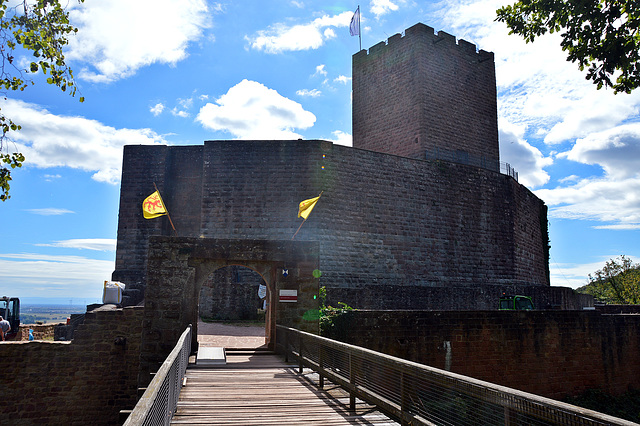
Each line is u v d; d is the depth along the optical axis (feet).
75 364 63.26
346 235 102.94
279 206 101.30
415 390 24.99
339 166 104.68
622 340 83.20
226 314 96.53
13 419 60.44
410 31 127.85
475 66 138.00
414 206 112.98
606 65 38.83
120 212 108.88
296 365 49.93
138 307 65.31
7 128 40.65
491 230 125.59
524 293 121.90
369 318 65.77
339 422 29.32
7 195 40.86
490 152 138.51
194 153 111.34
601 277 194.80
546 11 40.78
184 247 58.34
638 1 36.76
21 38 39.40
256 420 29.53
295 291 60.34
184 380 40.98
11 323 97.04
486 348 71.77
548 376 75.66
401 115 128.67
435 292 103.30
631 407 78.13
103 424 62.44
